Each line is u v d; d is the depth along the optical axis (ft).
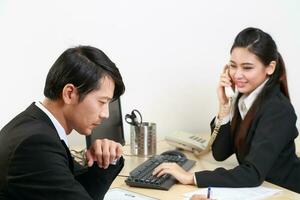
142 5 7.63
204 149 6.72
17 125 3.46
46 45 6.85
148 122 7.47
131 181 5.04
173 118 8.35
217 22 8.44
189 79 8.37
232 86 6.39
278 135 5.36
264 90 5.76
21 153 3.15
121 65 7.63
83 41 7.17
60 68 3.49
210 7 8.31
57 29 6.90
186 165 5.95
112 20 7.39
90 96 3.50
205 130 8.72
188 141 7.00
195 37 8.27
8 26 6.52
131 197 4.67
